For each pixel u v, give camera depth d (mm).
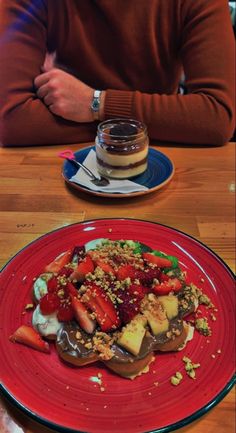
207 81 1244
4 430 481
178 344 575
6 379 522
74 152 1146
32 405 491
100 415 488
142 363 545
